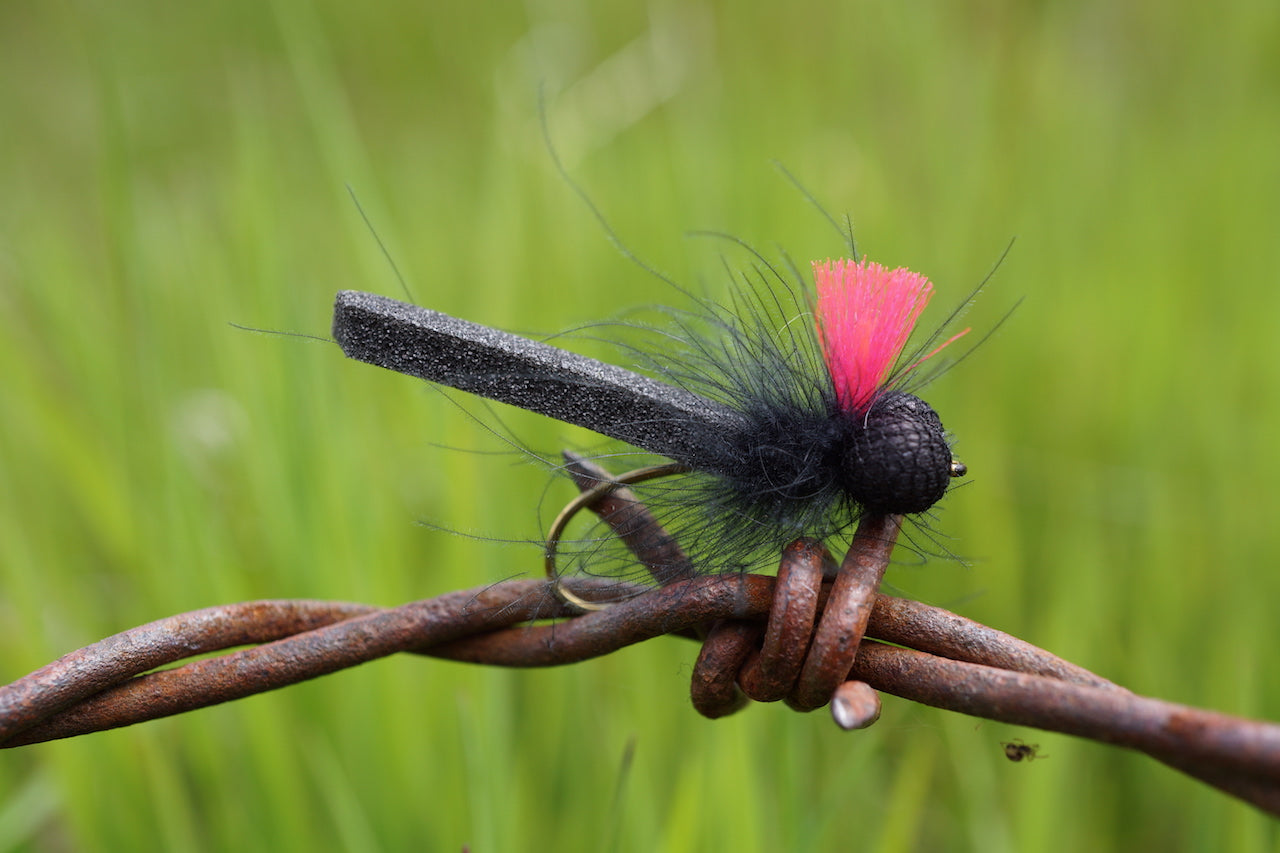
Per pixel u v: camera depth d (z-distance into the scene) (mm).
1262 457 380
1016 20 545
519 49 550
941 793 330
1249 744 178
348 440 318
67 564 352
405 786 273
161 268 419
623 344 208
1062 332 439
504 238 381
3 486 338
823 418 196
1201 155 530
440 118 643
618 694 302
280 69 630
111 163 327
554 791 298
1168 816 319
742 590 193
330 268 462
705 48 529
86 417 372
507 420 329
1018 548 373
